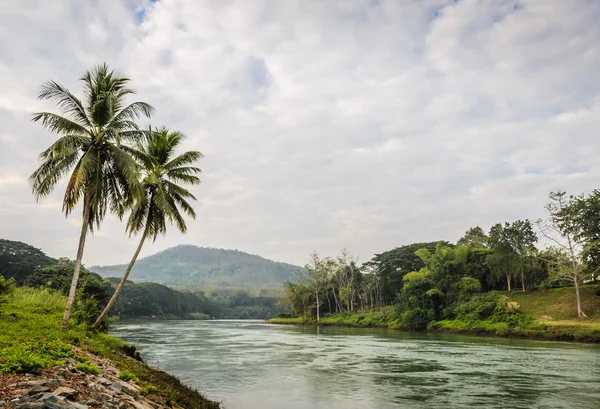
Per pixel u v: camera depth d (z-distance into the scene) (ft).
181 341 178.50
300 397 69.82
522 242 261.03
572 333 176.55
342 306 416.67
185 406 52.26
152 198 96.53
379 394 72.23
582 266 213.87
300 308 414.82
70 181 75.41
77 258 77.30
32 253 331.57
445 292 283.79
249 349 145.59
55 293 130.52
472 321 234.99
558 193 224.94
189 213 102.12
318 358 120.47
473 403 65.62
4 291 117.91
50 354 45.98
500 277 277.23
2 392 29.22
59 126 76.43
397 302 307.37
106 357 65.98
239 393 72.69
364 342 174.60
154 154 99.60
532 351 135.33
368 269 412.36
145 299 552.82
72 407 28.63
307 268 409.28
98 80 83.87
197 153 100.12
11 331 60.18
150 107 84.02
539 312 219.41
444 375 90.84
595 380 84.48
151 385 53.16
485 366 103.86
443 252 294.87
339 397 69.92
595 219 214.48
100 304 246.68
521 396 70.18
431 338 196.54
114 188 84.69
